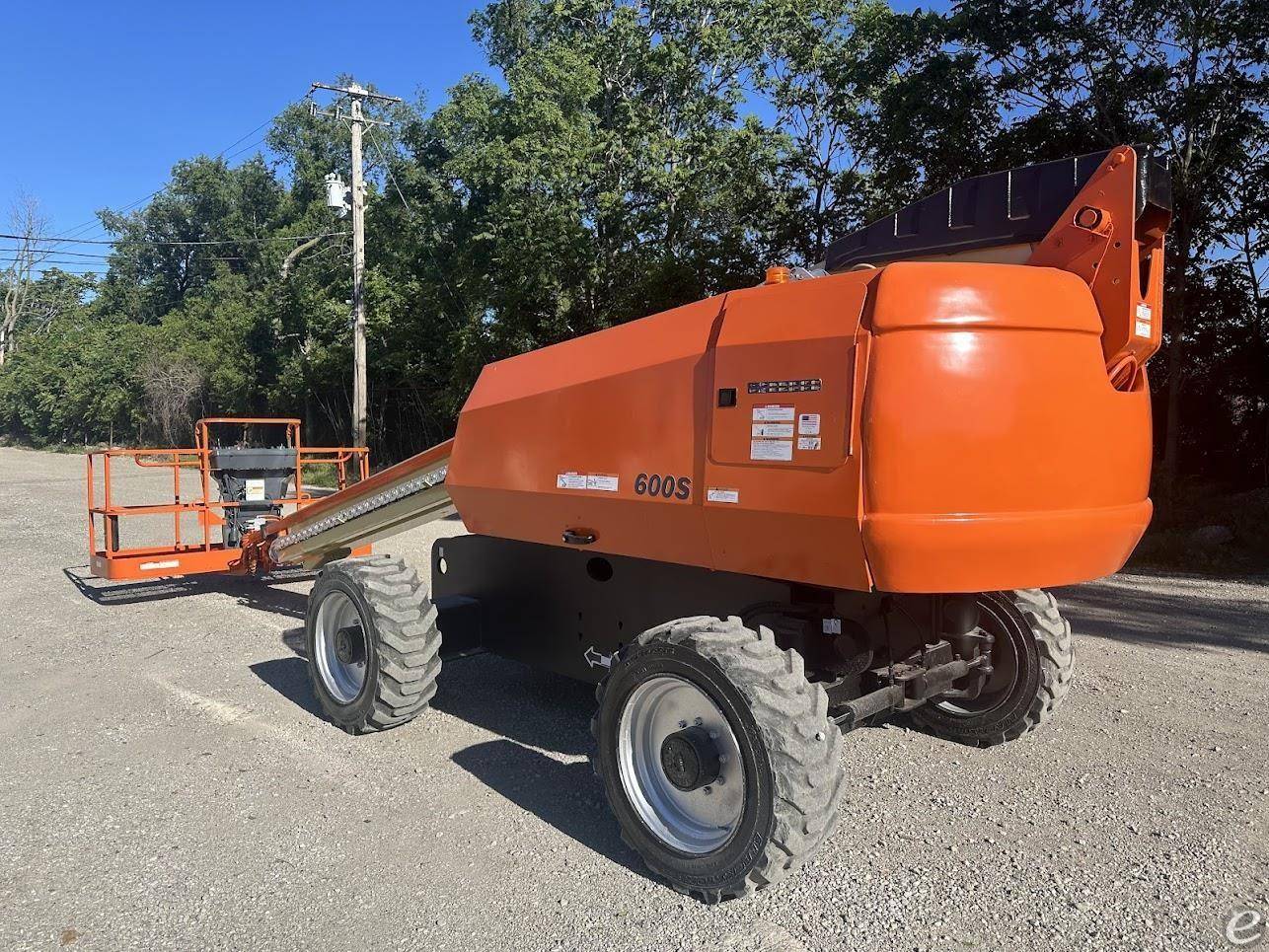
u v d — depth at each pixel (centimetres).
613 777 353
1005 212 374
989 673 455
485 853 365
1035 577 318
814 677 370
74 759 468
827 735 308
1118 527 336
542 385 436
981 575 308
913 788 425
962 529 299
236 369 3850
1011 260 375
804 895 332
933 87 1458
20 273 6806
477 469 477
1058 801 410
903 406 298
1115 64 1373
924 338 300
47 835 383
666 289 1738
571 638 461
